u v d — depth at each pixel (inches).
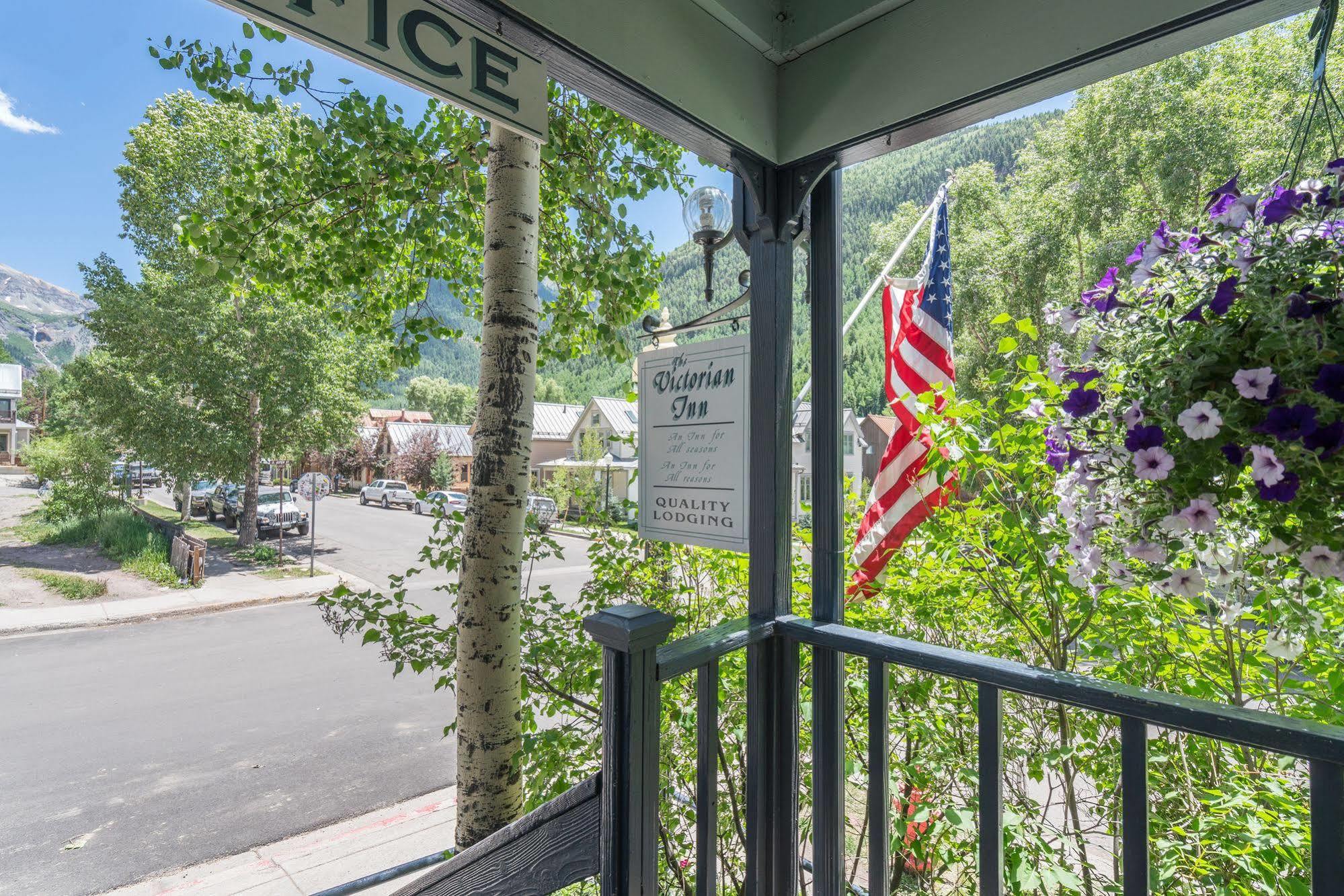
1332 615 50.8
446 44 45.4
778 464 61.6
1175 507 37.8
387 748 187.9
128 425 451.5
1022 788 70.0
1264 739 33.8
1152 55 46.4
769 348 62.8
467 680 90.5
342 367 498.6
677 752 87.6
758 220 63.9
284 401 473.1
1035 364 63.1
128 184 405.1
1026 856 59.5
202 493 778.2
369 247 122.6
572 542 568.4
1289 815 51.4
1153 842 58.3
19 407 1263.5
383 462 1331.2
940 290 79.3
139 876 126.8
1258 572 39.9
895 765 73.7
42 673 255.6
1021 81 49.9
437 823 146.3
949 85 53.3
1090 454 41.8
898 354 81.7
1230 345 34.9
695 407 71.1
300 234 124.3
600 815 42.9
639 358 77.6
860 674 77.8
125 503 637.3
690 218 84.4
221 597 374.0
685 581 97.7
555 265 136.7
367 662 271.7
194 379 453.7
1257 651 56.6
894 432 79.7
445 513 101.0
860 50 59.1
